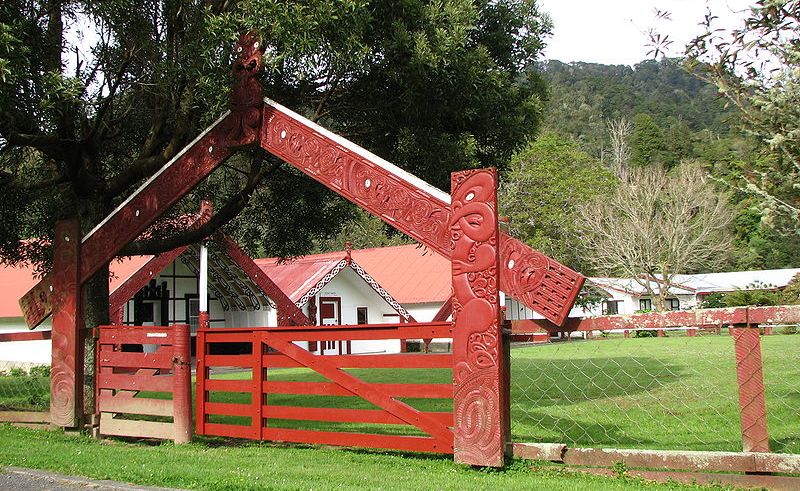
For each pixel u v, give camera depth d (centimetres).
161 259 2053
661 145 6481
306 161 690
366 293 2883
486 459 547
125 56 942
